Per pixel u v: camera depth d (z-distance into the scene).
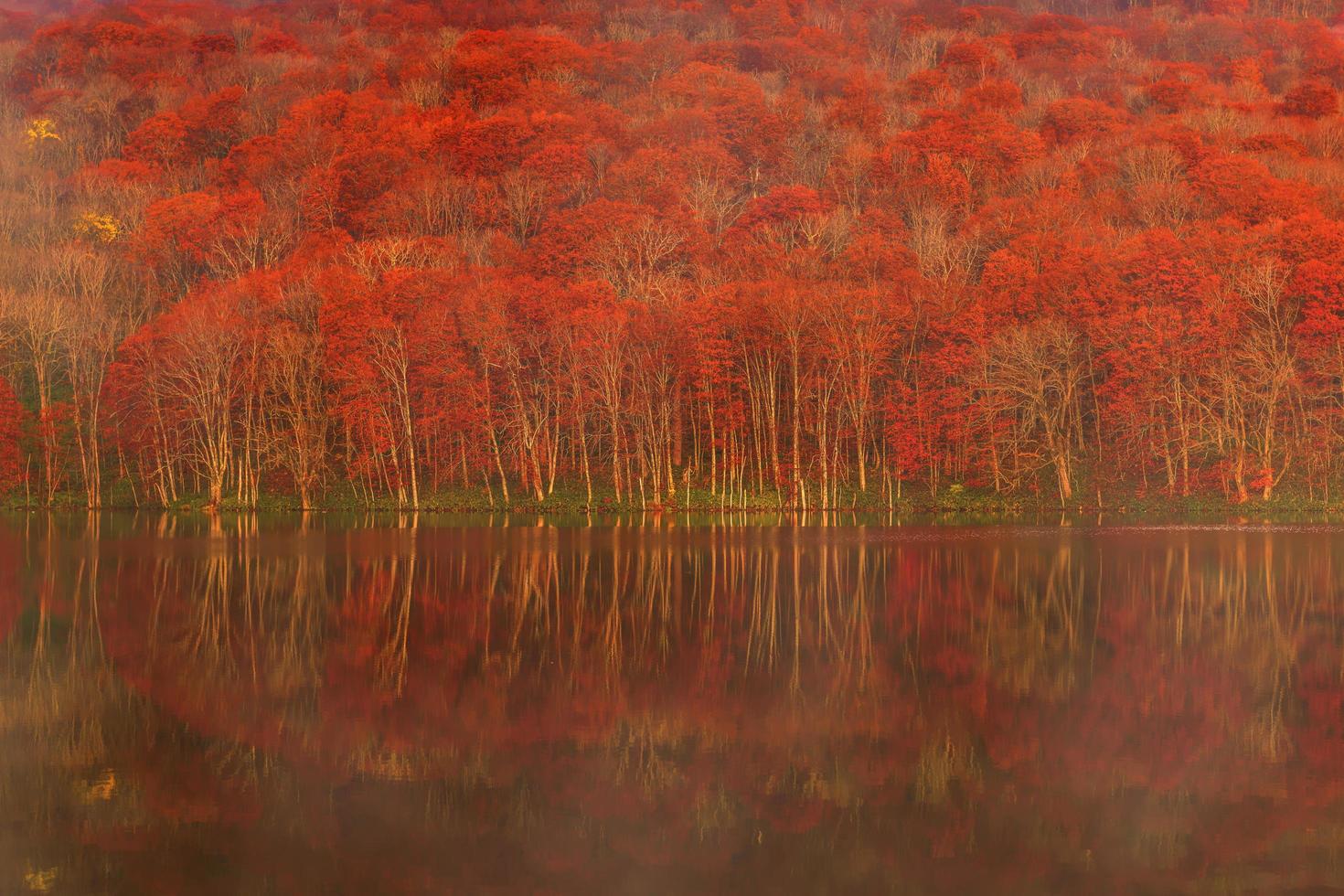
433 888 20.19
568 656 37.62
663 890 20.11
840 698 32.38
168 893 19.83
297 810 23.64
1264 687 33.66
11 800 24.06
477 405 110.75
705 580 54.00
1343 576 54.88
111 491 110.88
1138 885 20.25
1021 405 106.00
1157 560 61.62
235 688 33.31
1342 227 107.50
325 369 112.06
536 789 24.95
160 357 109.69
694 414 114.44
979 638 40.41
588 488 105.25
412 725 29.64
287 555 63.94
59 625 42.41
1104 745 28.11
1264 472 98.62
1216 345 104.62
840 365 107.50
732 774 26.02
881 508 101.56
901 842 22.14
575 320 108.50
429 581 53.41
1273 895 19.97
